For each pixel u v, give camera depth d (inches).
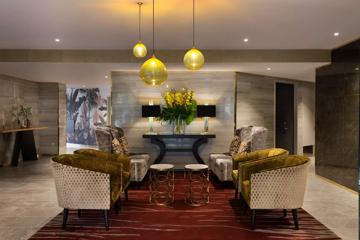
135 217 173.8
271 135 366.3
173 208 189.8
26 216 175.3
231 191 231.6
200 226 160.1
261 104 355.6
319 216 176.2
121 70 313.0
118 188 169.9
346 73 241.1
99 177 153.4
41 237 146.2
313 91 447.8
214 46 254.8
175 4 157.6
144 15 174.4
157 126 321.4
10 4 155.8
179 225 161.3
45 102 432.8
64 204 155.4
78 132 581.9
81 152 199.3
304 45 249.4
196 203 200.4
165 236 146.9
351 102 235.1
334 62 259.9
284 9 163.8
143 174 241.4
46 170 317.7
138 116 321.1
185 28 200.7
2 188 240.7
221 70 316.8
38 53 263.9
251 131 251.4
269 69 305.9
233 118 325.4
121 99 320.5
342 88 247.6
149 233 150.7
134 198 211.9
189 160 322.0
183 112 305.4
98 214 178.4
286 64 273.6
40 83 431.5
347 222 166.7
